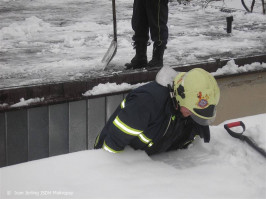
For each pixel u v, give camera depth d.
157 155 2.47
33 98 3.44
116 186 1.98
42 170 2.06
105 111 3.86
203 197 1.94
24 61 4.29
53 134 3.68
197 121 2.18
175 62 4.34
